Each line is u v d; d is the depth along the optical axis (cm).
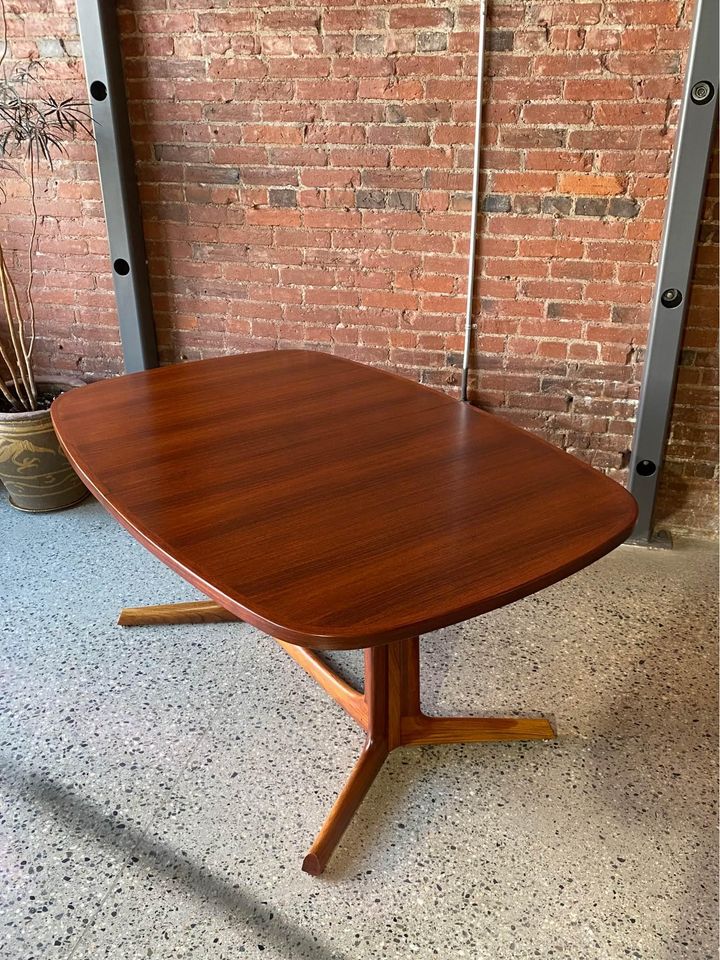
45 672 208
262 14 237
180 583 248
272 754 183
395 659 170
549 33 218
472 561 117
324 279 269
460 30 224
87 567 256
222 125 255
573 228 239
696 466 260
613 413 260
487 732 185
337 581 111
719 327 237
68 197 280
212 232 272
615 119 223
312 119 247
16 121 248
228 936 142
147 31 247
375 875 154
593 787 175
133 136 264
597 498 138
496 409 273
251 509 132
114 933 142
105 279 292
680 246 223
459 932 143
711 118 207
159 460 151
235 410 178
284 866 156
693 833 163
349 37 233
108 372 311
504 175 238
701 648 220
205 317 288
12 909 147
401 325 268
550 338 256
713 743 187
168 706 197
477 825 165
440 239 252
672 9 208
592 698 201
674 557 262
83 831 162
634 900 149
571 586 247
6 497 302
